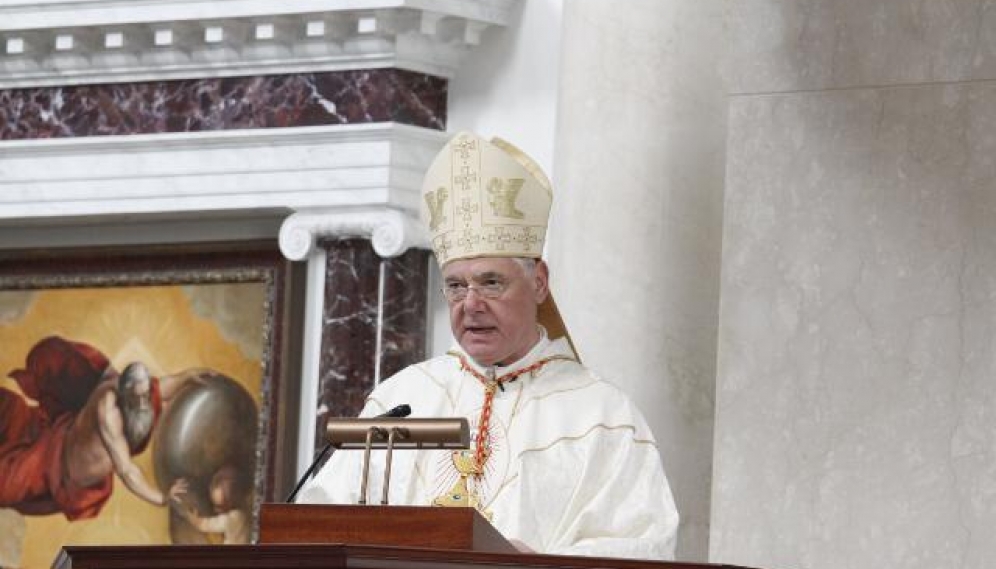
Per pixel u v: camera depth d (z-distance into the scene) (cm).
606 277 1819
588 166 1845
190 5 2152
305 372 2203
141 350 2330
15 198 2283
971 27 1698
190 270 2305
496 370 1344
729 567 954
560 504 1283
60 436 2352
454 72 2148
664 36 1852
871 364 1695
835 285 1716
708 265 1822
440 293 2153
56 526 2336
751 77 1762
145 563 909
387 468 1012
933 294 1684
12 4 2236
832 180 1728
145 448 2309
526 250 1336
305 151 2145
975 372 1664
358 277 2138
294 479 2191
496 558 908
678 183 1831
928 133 1700
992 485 1648
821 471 1698
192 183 2198
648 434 1309
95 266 2356
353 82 2144
